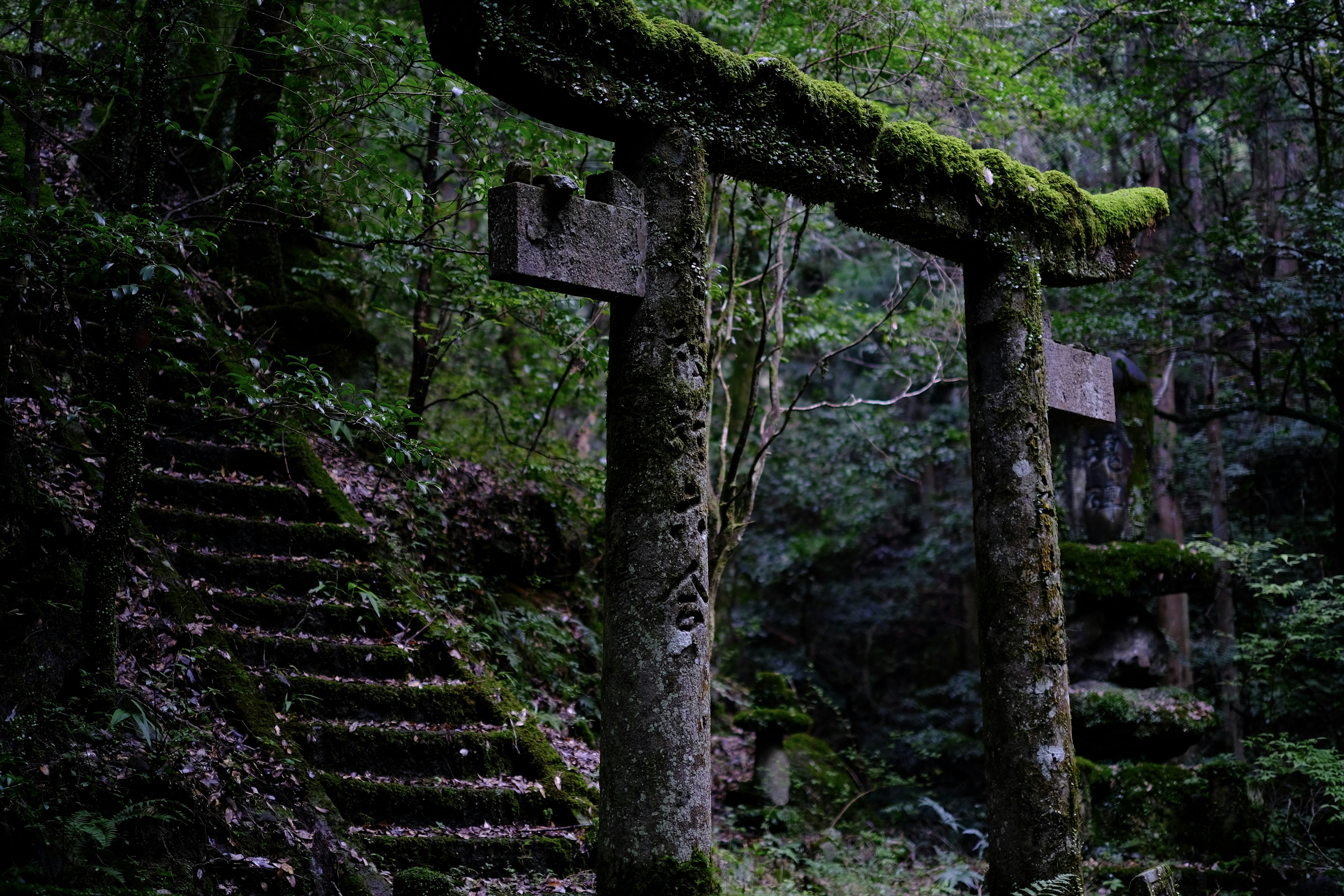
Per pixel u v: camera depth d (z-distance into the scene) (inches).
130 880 142.0
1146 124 410.9
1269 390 443.8
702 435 139.8
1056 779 168.1
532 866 189.2
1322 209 368.5
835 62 290.2
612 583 135.6
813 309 375.2
